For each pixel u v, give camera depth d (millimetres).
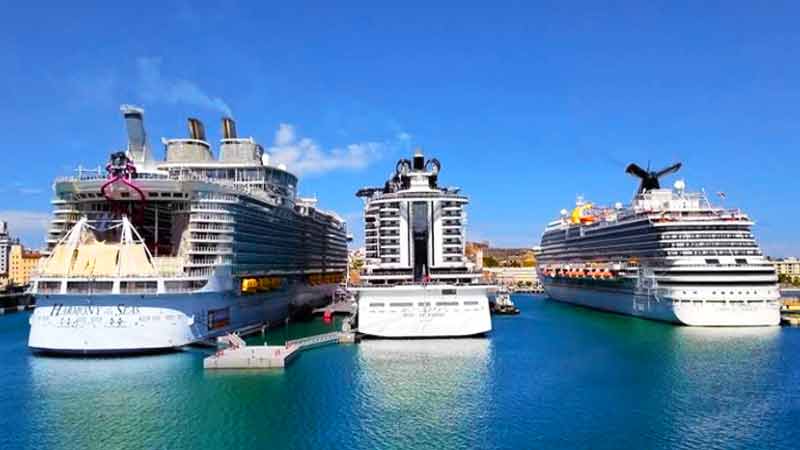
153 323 77438
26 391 62031
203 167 109375
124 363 73938
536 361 76625
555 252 171375
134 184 83062
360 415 54562
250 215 99812
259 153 119312
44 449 46812
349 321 104500
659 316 110188
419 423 52438
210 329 86688
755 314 99375
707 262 101312
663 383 64625
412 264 97125
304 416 54375
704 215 107438
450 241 97562
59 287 76500
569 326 112875
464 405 57531
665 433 49594
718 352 80312
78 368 71375
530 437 49031
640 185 131625
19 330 117500
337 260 170750
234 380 66500
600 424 51875
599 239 137125
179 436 49406
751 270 99625
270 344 92438
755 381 64750
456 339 89688
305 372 70375
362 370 71312
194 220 85438
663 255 106625
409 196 97875
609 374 69250
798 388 61812
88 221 84250
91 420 53250
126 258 79312
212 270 85312
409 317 90000
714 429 50312
